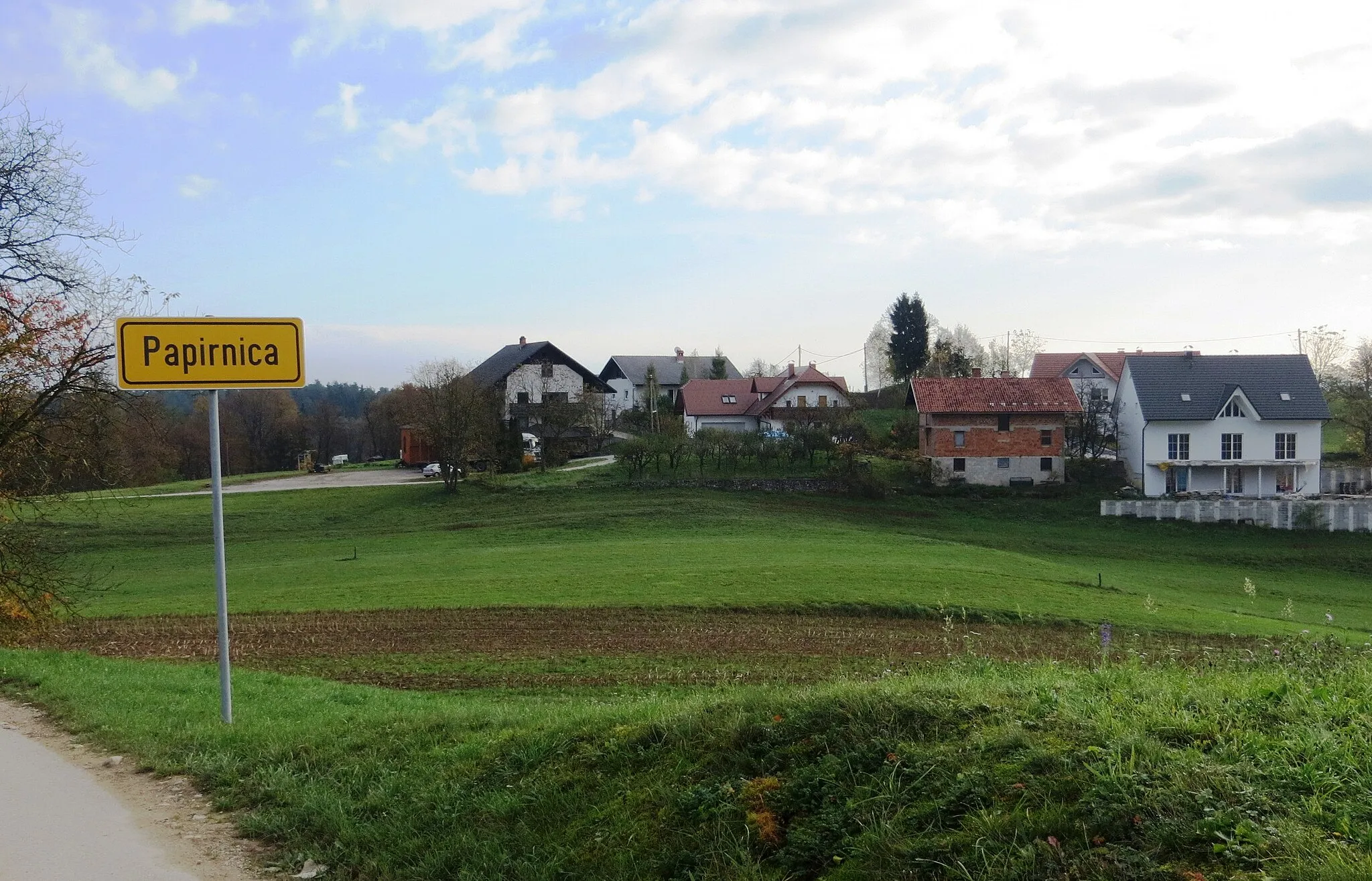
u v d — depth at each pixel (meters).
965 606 27.19
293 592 31.77
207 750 9.16
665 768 6.62
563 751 7.37
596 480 60.66
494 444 69.88
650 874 5.46
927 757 5.75
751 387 96.75
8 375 19.22
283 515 56.84
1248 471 62.00
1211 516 53.41
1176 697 6.72
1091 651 21.72
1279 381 62.84
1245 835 4.37
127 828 7.14
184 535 50.97
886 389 104.56
